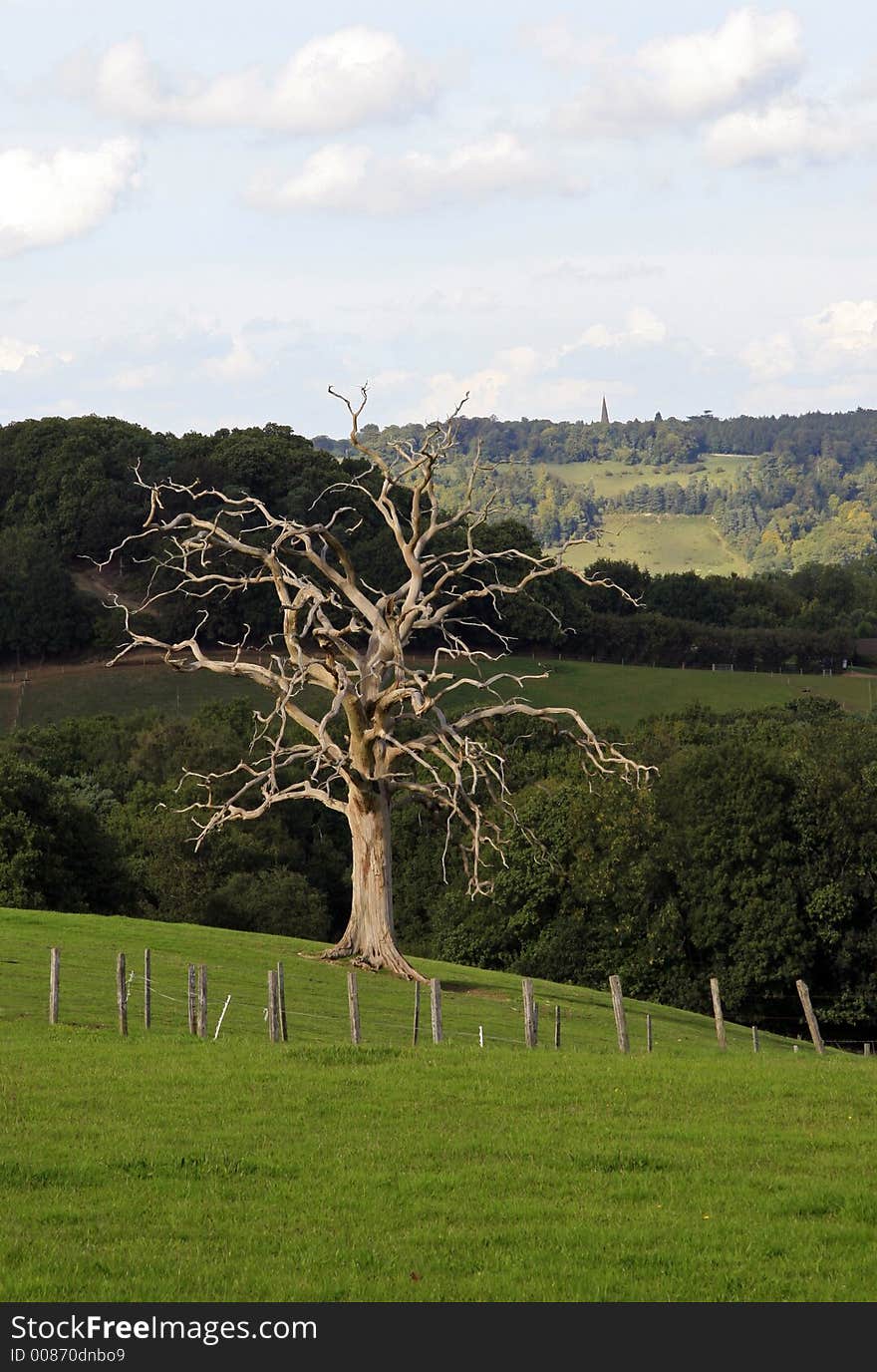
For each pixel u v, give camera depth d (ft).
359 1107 107.45
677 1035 203.82
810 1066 130.31
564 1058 130.82
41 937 216.95
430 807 237.86
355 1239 78.69
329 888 413.80
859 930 297.12
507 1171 92.32
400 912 383.24
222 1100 108.47
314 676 232.12
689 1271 75.00
